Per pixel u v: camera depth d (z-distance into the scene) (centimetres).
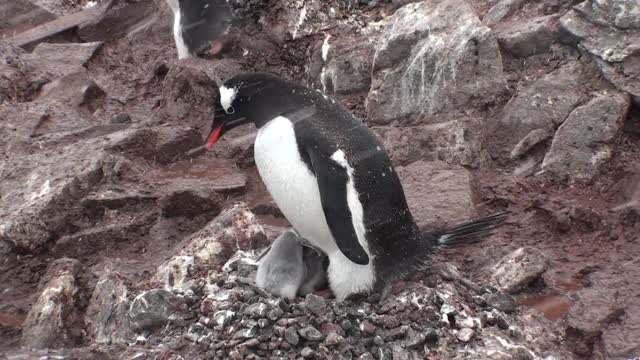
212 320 661
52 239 883
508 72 1028
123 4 1467
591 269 769
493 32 1047
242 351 627
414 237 702
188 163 1024
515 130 969
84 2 1611
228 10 1252
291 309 653
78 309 775
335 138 658
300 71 1234
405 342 639
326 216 636
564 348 676
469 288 716
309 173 655
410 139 967
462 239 741
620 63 937
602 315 700
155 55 1379
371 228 657
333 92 1150
